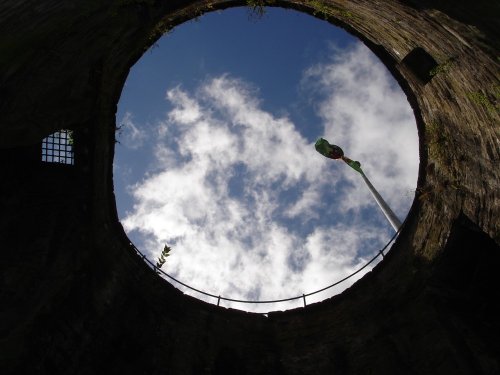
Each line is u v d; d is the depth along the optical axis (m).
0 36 5.22
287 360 9.69
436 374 8.35
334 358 9.55
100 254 8.80
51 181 8.30
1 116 5.82
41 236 7.80
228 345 9.71
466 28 6.19
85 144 8.36
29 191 8.05
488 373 7.74
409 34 7.62
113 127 8.73
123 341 8.69
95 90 7.77
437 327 8.66
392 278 9.68
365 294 9.89
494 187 7.51
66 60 6.68
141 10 7.26
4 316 6.84
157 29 8.18
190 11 8.37
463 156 8.33
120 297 8.97
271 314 10.20
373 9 7.56
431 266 8.98
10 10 5.22
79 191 8.45
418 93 8.98
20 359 7.00
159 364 8.86
